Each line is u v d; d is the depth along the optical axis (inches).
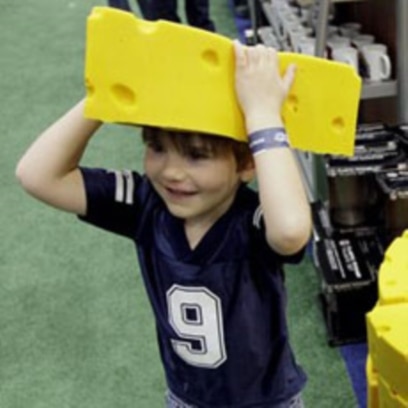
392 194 74.0
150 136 40.2
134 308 87.9
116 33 36.6
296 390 48.0
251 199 42.9
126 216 44.9
